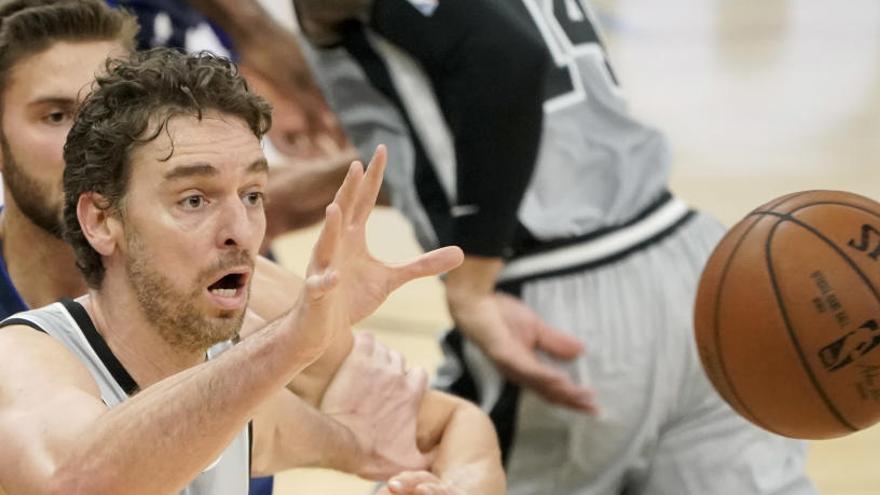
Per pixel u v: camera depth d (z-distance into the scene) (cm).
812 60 3375
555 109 1038
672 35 3691
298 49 1309
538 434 1033
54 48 795
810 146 2625
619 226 1041
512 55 972
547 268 1026
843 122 2809
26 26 788
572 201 1042
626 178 1051
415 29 987
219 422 532
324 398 823
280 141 1342
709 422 1026
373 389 827
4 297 837
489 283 1006
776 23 3834
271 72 1320
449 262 605
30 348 620
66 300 660
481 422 838
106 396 639
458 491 717
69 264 841
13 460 564
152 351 643
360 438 811
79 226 639
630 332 1017
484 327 1005
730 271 781
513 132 978
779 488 994
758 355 759
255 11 1305
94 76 726
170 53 635
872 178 2386
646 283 1026
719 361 782
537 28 1041
